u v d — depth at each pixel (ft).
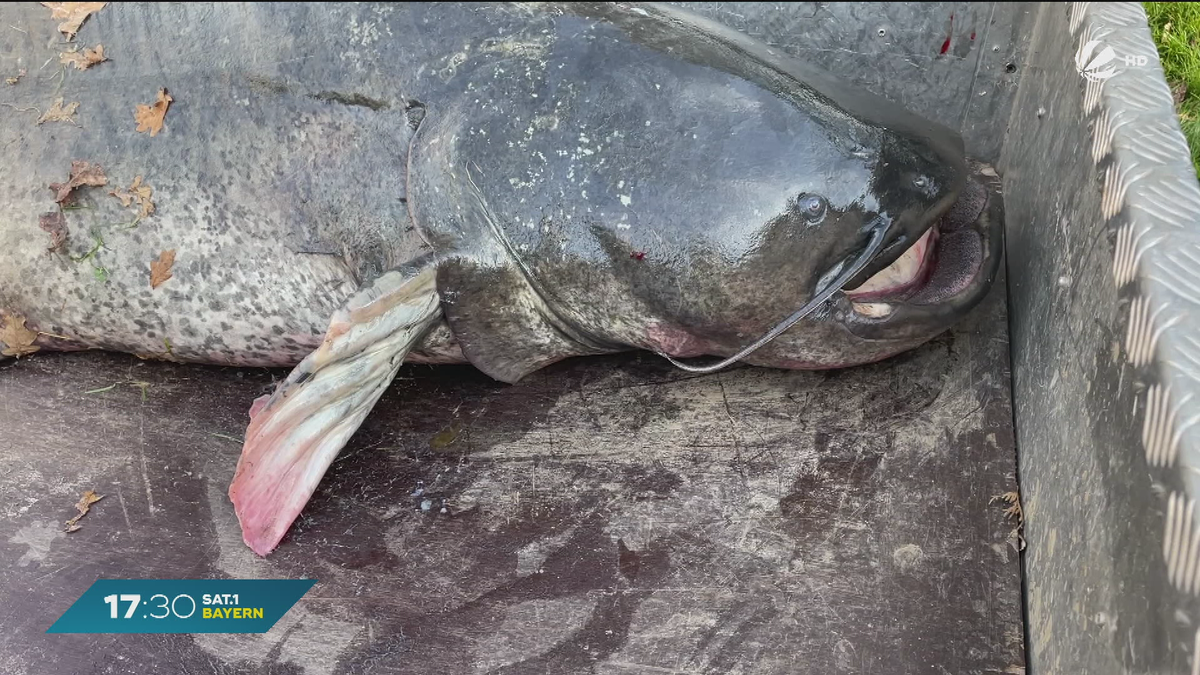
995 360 3.90
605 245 3.61
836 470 3.76
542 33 3.71
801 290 3.56
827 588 3.55
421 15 3.79
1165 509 2.78
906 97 4.53
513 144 3.65
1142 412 2.92
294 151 3.88
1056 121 3.81
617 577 3.63
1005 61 4.32
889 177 3.47
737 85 3.56
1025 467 3.64
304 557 3.76
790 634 3.49
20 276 4.16
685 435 3.89
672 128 3.56
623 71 3.62
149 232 4.02
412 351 3.99
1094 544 3.09
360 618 3.62
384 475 3.91
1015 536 3.59
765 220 3.49
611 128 3.59
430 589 3.66
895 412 3.85
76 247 4.07
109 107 4.02
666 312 3.68
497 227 3.67
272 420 3.59
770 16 4.52
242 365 4.25
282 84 3.88
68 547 3.84
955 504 3.66
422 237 3.73
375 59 3.80
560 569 3.66
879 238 3.48
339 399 3.67
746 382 3.99
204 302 4.06
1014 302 3.93
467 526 3.77
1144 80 3.40
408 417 4.03
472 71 3.72
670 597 3.58
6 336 4.27
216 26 3.94
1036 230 3.84
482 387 4.10
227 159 3.93
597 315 3.79
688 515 3.73
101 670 3.59
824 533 3.65
